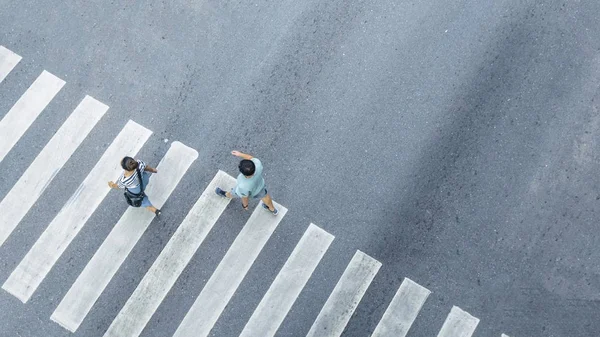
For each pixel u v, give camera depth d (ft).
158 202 32.53
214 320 30.83
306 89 34.58
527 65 35.06
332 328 30.86
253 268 31.60
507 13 35.94
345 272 31.63
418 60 35.22
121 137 33.63
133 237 31.91
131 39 35.50
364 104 34.37
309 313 31.04
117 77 34.78
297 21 35.83
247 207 32.50
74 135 33.63
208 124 33.94
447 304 31.32
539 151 33.68
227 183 32.89
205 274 31.45
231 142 33.65
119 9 36.01
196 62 35.04
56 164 33.09
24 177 32.81
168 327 30.73
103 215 32.24
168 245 31.86
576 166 33.53
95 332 30.66
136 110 34.17
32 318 30.78
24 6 35.96
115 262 31.55
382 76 34.88
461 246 32.14
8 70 34.76
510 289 31.58
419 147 33.68
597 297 31.50
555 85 34.76
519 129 34.01
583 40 35.50
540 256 32.09
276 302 31.14
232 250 31.83
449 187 33.01
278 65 35.01
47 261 31.53
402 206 32.71
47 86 34.50
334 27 35.70
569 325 31.14
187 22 35.83
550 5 36.01
